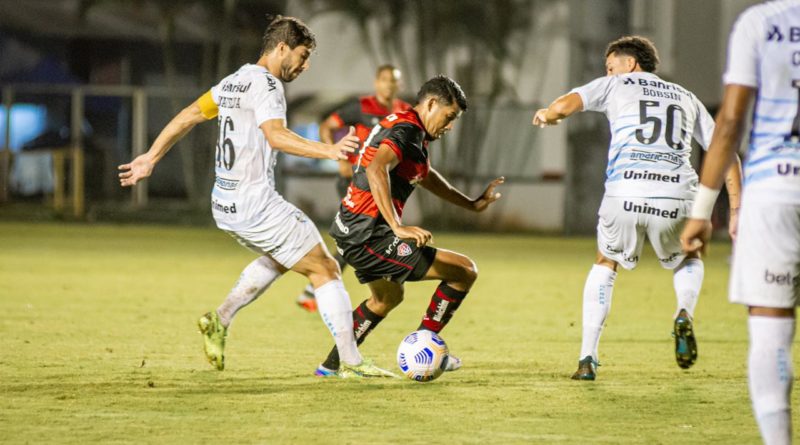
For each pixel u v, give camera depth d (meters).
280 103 17.88
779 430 11.41
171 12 79.00
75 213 78.19
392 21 75.38
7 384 17.53
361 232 18.28
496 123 75.75
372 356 21.64
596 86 18.81
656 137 18.39
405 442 13.48
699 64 76.75
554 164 75.81
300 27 18.48
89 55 82.88
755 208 11.51
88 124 82.88
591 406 16.14
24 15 81.31
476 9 75.19
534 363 20.84
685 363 18.31
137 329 24.91
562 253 56.41
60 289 33.69
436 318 19.02
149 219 78.94
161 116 82.56
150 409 15.55
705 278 43.03
